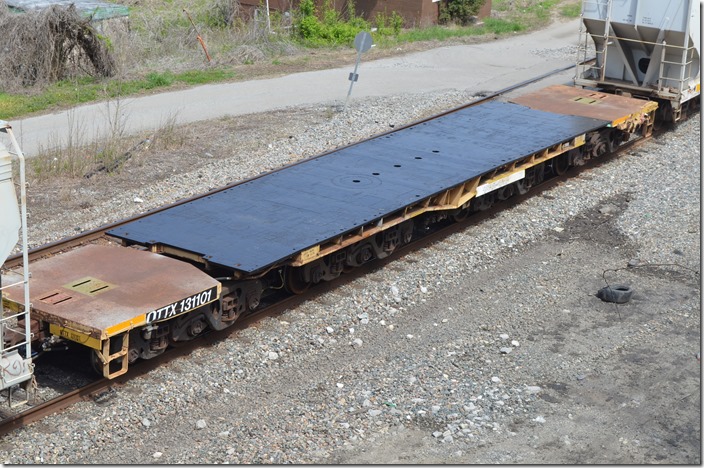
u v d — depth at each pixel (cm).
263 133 2058
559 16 3769
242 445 960
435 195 1411
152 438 980
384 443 966
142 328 1043
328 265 1291
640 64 2172
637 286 1380
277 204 1334
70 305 1029
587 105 1948
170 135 1969
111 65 2603
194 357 1128
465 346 1184
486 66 2845
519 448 962
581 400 1063
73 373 1090
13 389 988
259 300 1211
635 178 1841
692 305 1319
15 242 920
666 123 2175
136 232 1232
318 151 1931
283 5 3425
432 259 1435
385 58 2933
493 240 1523
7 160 895
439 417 1014
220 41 3016
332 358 1155
